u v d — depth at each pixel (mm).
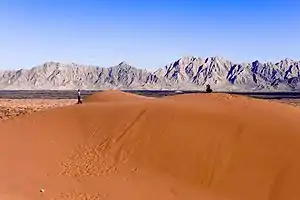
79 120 21953
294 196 13766
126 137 18812
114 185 15539
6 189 15531
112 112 21656
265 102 20844
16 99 118875
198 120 18328
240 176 15000
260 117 17891
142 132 18703
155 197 14477
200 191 14797
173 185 15281
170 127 18344
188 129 17844
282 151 15445
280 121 17391
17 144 20344
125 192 14930
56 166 17703
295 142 15758
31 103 88062
